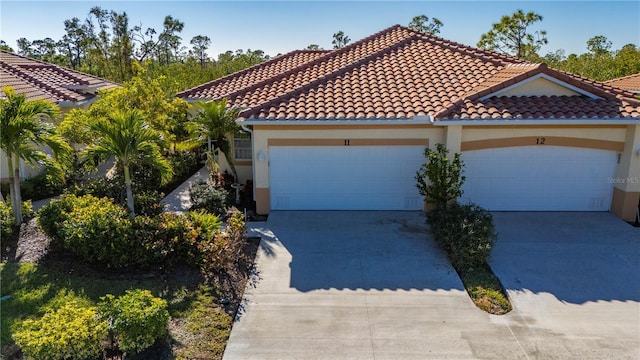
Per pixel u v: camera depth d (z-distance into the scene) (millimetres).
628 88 26219
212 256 11555
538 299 10617
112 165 22781
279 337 9094
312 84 17188
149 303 8672
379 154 15977
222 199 16453
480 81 16891
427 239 13977
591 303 10453
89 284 10688
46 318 8305
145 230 11727
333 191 16406
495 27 47156
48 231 12219
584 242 13797
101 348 8281
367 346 8812
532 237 14148
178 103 21031
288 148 15992
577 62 45969
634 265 12344
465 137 15508
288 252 13070
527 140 15609
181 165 21031
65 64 63375
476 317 9836
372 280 11477
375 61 19297
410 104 15570
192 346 8719
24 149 13164
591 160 15883
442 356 8523
